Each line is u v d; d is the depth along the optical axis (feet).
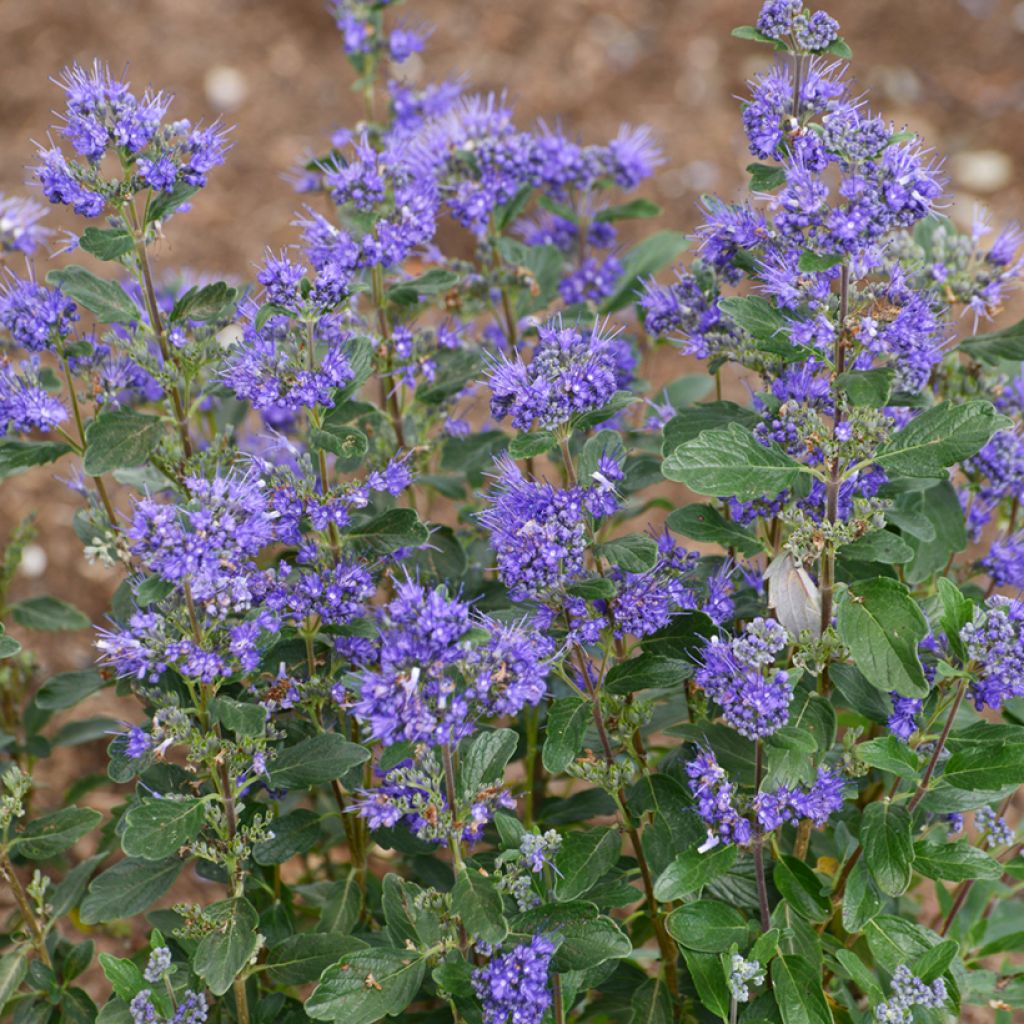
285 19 9.31
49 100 8.38
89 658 5.74
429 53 8.96
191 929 4.42
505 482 4.46
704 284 4.70
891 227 4.37
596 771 4.49
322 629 4.52
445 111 5.24
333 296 4.45
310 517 4.50
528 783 4.89
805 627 4.44
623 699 4.57
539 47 9.09
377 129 5.20
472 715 4.27
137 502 4.36
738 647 4.30
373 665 4.54
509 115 5.05
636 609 4.42
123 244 4.53
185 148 4.56
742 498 4.34
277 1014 4.61
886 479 4.53
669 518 4.56
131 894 4.47
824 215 4.31
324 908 4.68
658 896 4.37
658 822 4.50
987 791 4.44
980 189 7.93
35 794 5.45
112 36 8.99
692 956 4.43
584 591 4.35
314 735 4.61
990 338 4.68
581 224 5.17
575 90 8.71
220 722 4.44
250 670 4.34
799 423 4.43
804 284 4.36
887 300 4.39
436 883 4.75
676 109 8.60
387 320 4.99
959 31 9.23
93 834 5.38
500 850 4.56
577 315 5.00
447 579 4.81
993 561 4.80
